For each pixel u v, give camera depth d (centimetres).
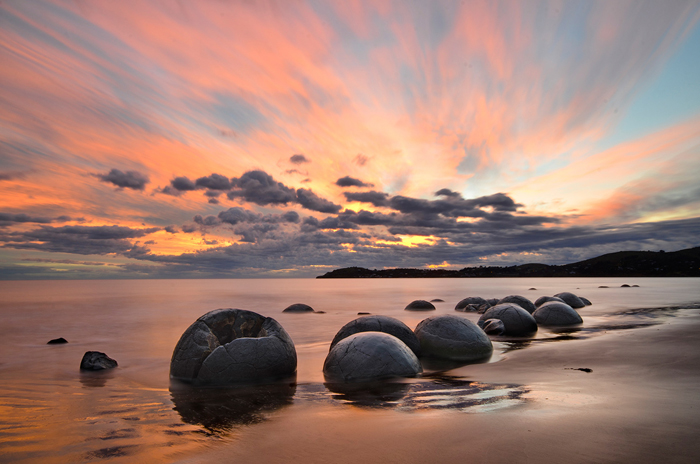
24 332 1386
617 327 1194
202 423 403
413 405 439
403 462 281
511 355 787
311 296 3962
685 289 4112
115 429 388
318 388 557
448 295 3956
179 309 2434
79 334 1330
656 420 360
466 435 331
